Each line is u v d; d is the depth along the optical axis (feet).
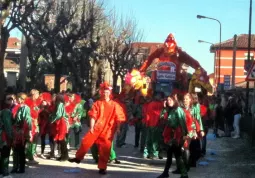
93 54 137.08
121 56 173.68
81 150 38.17
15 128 35.58
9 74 211.82
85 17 118.73
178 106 33.99
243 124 75.15
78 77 131.23
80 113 53.57
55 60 119.85
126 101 57.47
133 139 71.15
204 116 48.08
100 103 38.63
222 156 51.31
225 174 38.75
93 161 44.06
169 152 34.60
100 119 38.09
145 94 61.72
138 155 49.88
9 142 33.60
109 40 166.20
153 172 38.78
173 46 63.16
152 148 46.73
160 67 63.21
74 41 115.65
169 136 34.32
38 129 44.68
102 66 152.76
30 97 42.01
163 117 37.86
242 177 37.37
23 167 36.50
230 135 78.95
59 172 37.52
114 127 38.45
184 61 64.44
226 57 271.69
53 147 44.70
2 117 33.30
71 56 127.85
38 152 48.88
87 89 136.67
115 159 43.24
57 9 108.17
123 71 178.50
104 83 39.27
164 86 62.85
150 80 63.87
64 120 43.47
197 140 41.81
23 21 87.15
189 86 62.80
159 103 45.96
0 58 81.46
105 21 141.49
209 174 38.55
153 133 46.39
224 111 79.05
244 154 53.21
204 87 62.18
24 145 36.22
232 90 125.59
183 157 34.76
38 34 102.17
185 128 33.76
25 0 87.35
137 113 56.95
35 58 118.21
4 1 63.26
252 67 54.39
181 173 34.37
